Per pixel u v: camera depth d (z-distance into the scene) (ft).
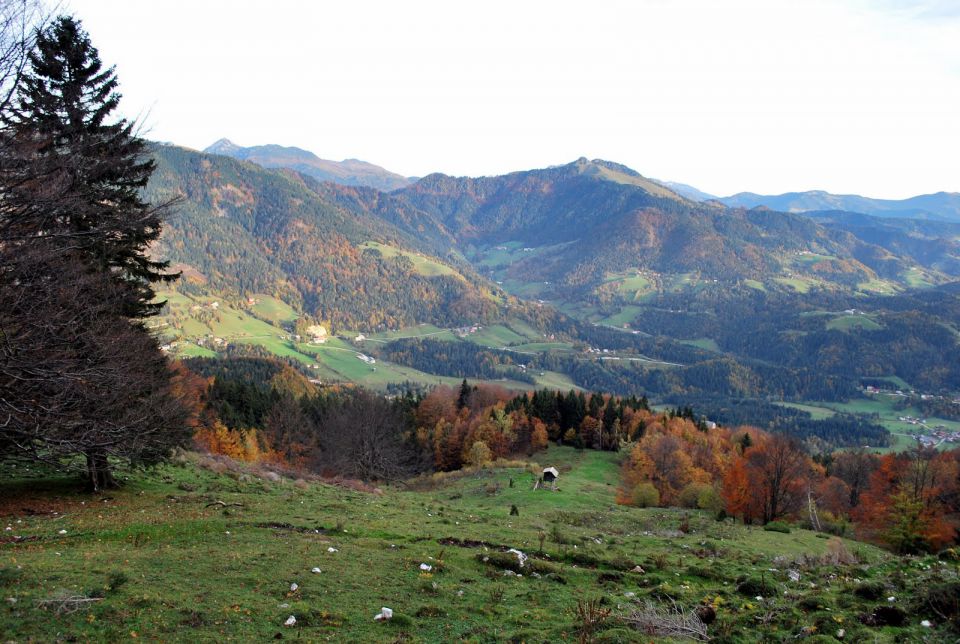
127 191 72.18
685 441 289.74
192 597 41.91
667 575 62.95
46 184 47.67
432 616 43.04
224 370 463.42
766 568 69.51
